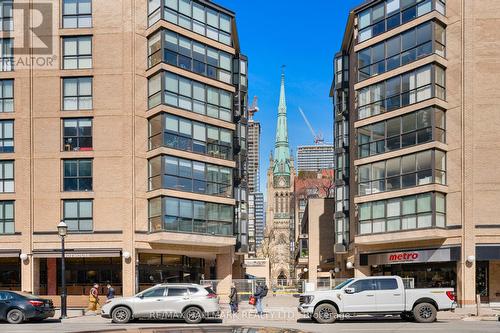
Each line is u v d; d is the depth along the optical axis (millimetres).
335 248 46406
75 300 34000
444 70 34344
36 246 33594
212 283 33875
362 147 37281
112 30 35188
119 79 34844
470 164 32844
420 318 22047
